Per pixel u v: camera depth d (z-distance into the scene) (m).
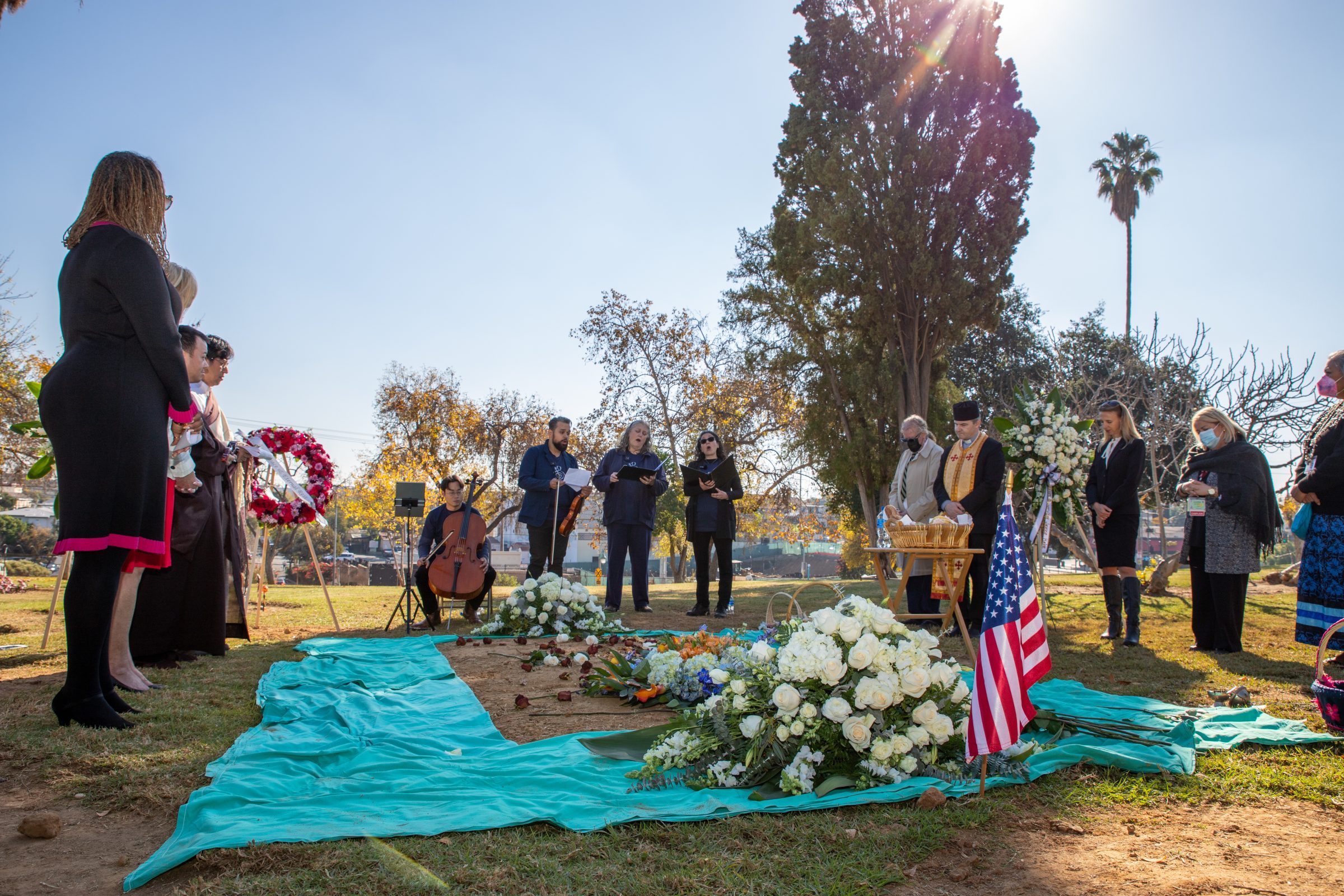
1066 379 17.88
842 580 14.57
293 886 2.12
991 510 7.08
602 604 10.23
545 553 9.09
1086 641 7.03
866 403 24.33
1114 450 7.16
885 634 3.29
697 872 2.25
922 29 23.14
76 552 3.68
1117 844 2.49
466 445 36.00
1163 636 7.27
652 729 3.66
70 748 3.32
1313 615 5.86
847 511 28.50
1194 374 15.61
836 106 23.73
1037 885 2.19
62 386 3.66
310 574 47.00
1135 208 33.91
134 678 4.70
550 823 2.61
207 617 5.96
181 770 3.14
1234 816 2.75
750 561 71.38
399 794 2.87
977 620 7.02
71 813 2.72
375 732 3.73
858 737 3.01
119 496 3.69
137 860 2.34
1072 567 31.39
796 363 26.72
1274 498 6.44
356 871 2.22
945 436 24.83
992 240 22.83
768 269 27.08
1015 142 22.67
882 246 23.09
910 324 23.81
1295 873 2.27
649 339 29.36
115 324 3.77
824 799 2.83
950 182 23.17
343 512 37.53
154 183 3.98
